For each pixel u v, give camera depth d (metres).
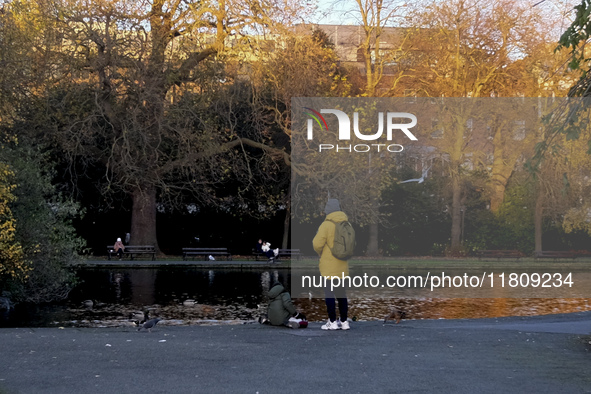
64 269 19.16
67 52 28.47
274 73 30.14
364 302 18.78
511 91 36.66
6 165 15.80
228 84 31.22
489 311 16.84
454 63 36.59
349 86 33.72
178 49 29.92
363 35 38.94
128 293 20.52
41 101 27.55
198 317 15.40
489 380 6.14
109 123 29.61
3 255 15.85
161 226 42.22
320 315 15.77
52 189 18.59
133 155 31.22
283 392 5.65
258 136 35.97
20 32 21.47
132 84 28.59
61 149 32.31
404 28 36.72
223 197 40.41
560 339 8.71
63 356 7.21
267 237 42.75
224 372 6.45
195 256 37.59
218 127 34.84
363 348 7.93
